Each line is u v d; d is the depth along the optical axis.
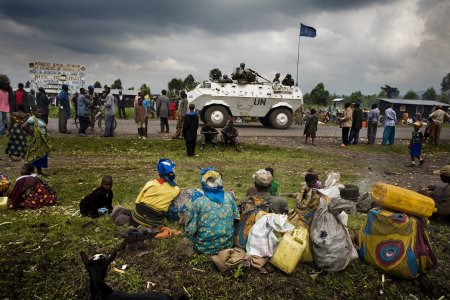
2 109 13.16
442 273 4.72
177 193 5.52
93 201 5.89
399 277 4.55
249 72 19.75
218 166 10.61
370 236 4.68
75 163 10.30
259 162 11.48
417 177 10.26
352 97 53.97
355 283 4.43
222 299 3.97
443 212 6.23
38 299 3.87
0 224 5.44
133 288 4.04
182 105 14.21
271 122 19.98
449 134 23.72
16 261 4.44
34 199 6.35
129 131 16.20
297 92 20.17
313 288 4.29
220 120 19.23
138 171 9.64
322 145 15.27
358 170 10.94
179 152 12.50
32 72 25.45
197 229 4.75
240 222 4.96
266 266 4.53
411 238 4.47
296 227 4.73
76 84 26.30
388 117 15.62
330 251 4.48
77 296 3.97
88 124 15.37
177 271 4.38
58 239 5.02
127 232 4.83
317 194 5.05
